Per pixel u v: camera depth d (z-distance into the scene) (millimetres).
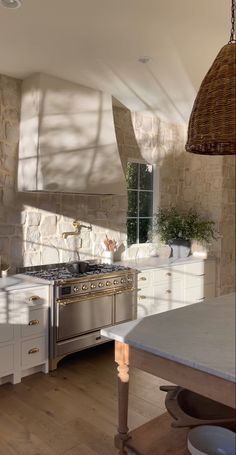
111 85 3959
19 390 3252
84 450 2453
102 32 2842
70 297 3676
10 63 3430
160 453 1639
